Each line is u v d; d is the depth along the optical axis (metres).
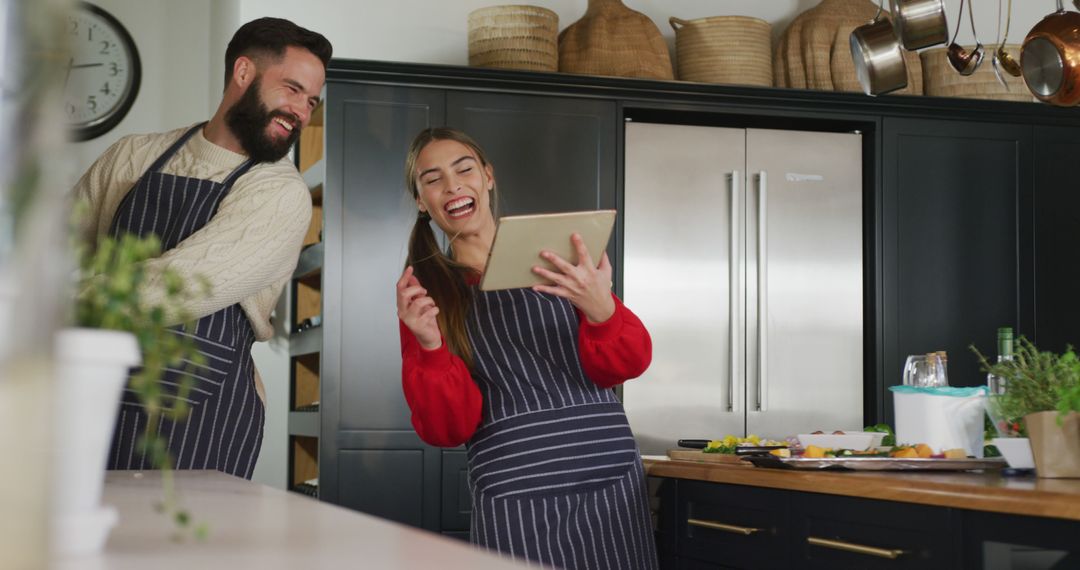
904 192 4.48
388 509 3.96
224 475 1.51
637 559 2.19
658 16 4.77
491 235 2.34
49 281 0.44
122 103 4.88
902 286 4.46
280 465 4.54
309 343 4.20
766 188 4.39
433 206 2.30
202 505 1.01
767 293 4.38
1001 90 4.59
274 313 4.59
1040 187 4.59
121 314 0.76
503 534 2.12
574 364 2.21
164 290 1.83
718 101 4.32
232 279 2.00
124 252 0.77
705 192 4.36
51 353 0.44
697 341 4.31
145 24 4.96
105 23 4.88
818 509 1.95
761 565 2.12
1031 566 1.48
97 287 0.76
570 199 4.19
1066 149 4.62
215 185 2.13
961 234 4.52
